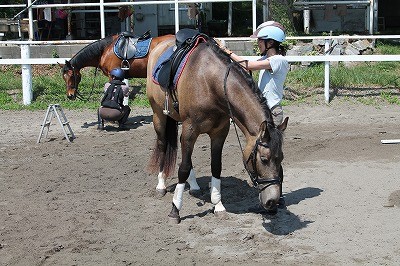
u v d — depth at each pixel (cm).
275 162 533
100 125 1111
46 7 1577
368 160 870
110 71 1136
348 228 604
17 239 593
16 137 1062
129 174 820
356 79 1391
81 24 1917
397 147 940
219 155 641
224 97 583
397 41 1855
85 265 534
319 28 1952
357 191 724
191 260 538
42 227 624
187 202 702
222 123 618
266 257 543
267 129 530
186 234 602
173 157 729
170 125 724
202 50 615
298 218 637
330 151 927
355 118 1166
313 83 1388
